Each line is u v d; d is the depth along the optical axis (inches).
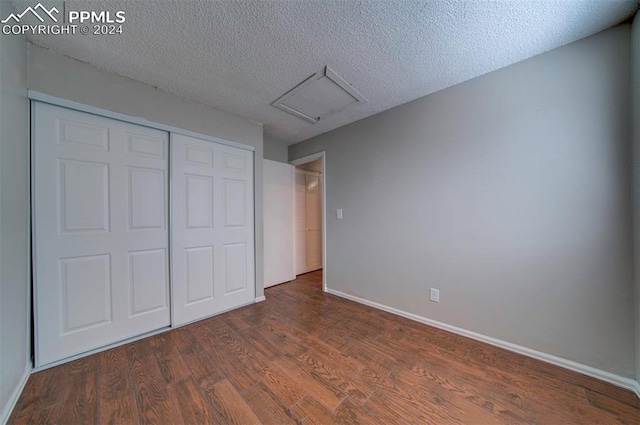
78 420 46.3
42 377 58.1
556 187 63.4
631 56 54.2
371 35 59.7
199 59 68.4
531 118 67.0
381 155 102.6
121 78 75.0
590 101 59.1
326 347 72.2
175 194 86.1
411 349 71.2
